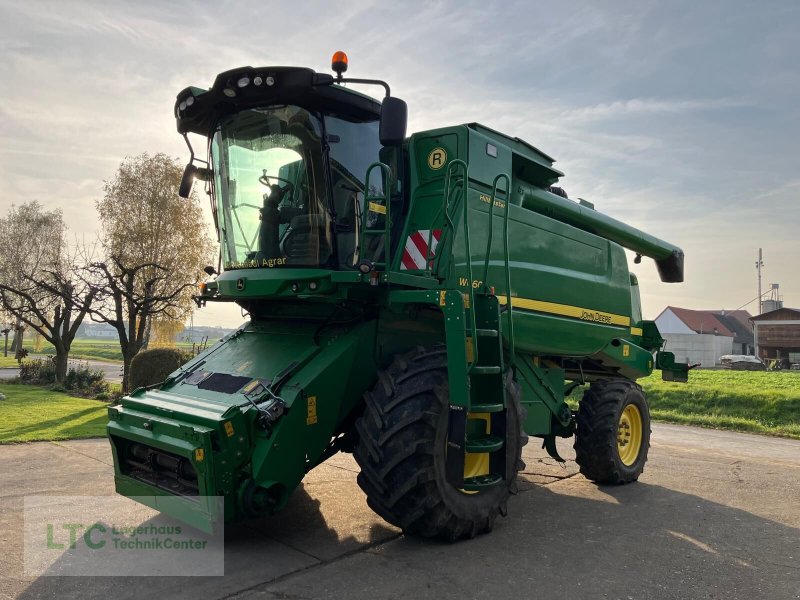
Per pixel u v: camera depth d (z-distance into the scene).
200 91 5.00
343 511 5.07
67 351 17.95
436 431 4.11
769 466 7.86
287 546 4.23
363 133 4.89
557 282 6.10
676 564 4.12
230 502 3.90
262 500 3.93
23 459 6.87
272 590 3.49
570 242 6.43
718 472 7.39
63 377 17.64
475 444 4.39
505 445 4.54
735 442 10.36
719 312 77.75
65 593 3.41
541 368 6.54
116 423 4.65
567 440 9.91
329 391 4.33
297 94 4.57
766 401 14.97
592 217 7.11
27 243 28.33
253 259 4.91
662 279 9.34
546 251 6.03
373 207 4.75
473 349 4.25
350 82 4.35
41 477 6.03
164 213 20.27
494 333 4.48
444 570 3.86
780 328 52.75
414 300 4.35
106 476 6.08
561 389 6.81
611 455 6.41
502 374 4.47
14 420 9.88
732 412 14.81
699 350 54.41
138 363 12.45
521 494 6.06
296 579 3.66
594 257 6.85
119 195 20.30
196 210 20.89
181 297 19.25
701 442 10.26
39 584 3.53
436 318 5.18
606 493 6.21
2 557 3.94
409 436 4.04
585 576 3.85
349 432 4.76
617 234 7.71
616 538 4.66
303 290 4.50
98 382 16.39
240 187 5.01
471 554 4.18
